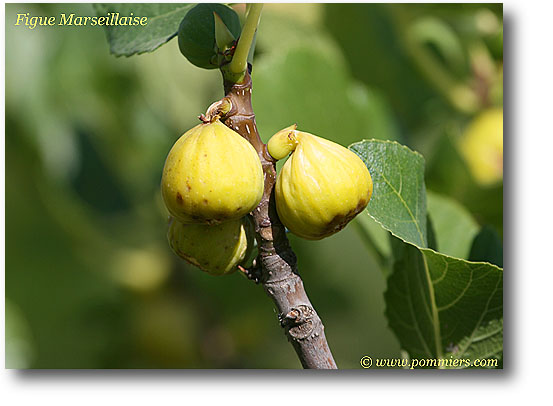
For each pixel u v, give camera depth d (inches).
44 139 52.0
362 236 39.9
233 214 33.2
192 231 34.0
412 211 36.3
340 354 50.0
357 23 51.2
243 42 33.4
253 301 48.7
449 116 50.9
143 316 51.2
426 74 51.1
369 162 35.9
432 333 37.7
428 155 45.6
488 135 47.3
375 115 42.8
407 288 37.9
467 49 51.0
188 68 52.3
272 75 41.7
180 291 51.5
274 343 49.4
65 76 51.8
